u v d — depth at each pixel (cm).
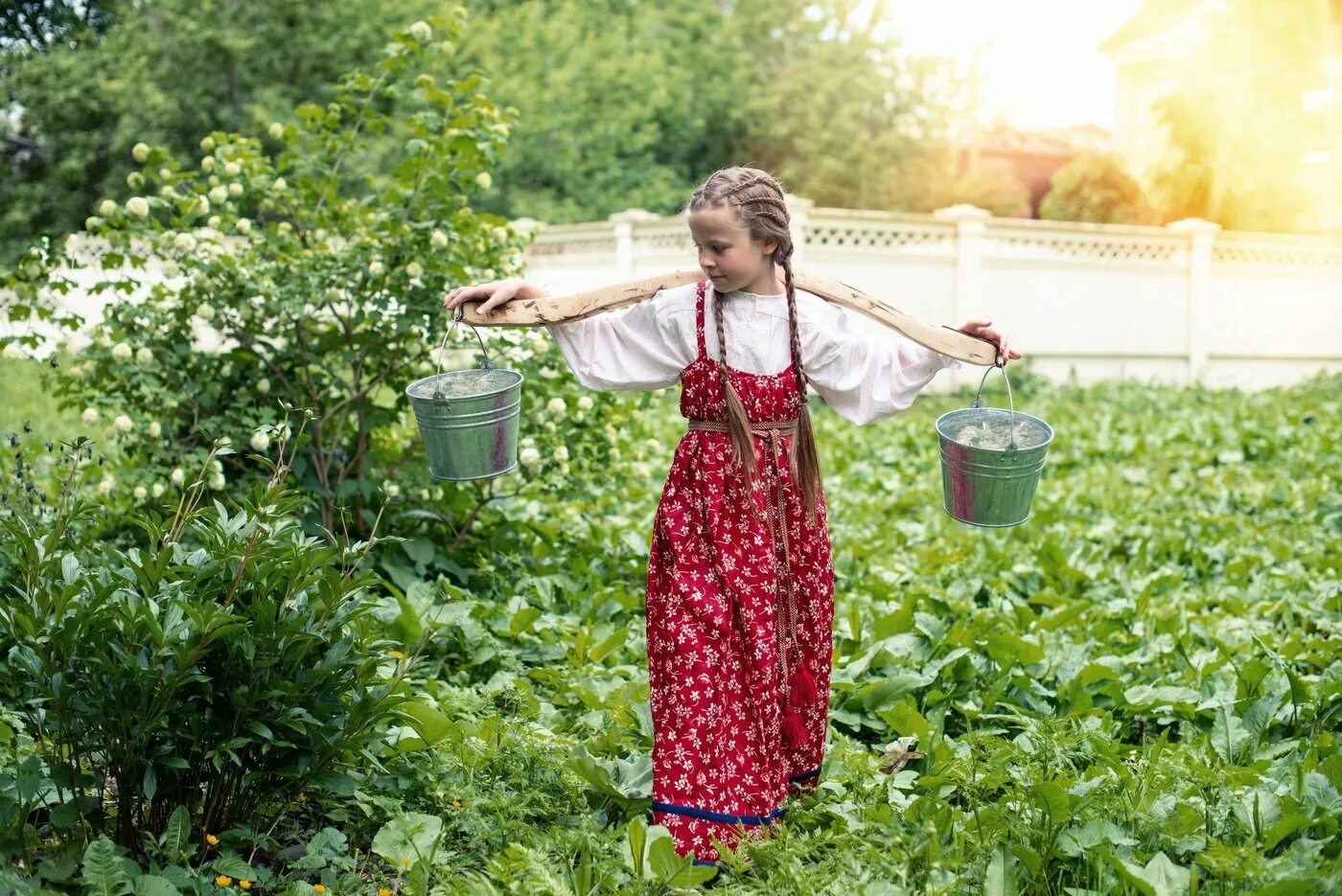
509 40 2083
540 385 513
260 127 1722
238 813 284
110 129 1753
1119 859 260
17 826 261
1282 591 558
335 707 278
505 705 388
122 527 489
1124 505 771
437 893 259
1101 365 1755
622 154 2244
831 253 1502
